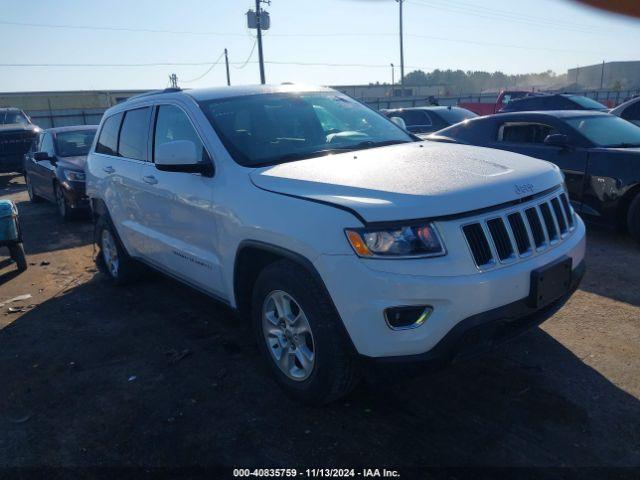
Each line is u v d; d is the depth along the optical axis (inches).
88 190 235.6
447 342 106.0
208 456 115.0
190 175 154.3
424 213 105.7
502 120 305.1
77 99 1921.8
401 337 106.4
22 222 393.7
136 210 191.2
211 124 152.8
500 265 110.6
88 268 264.2
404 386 136.9
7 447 122.6
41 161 414.6
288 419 126.3
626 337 155.9
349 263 107.3
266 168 136.4
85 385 148.2
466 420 121.9
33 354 169.8
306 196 118.6
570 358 146.0
